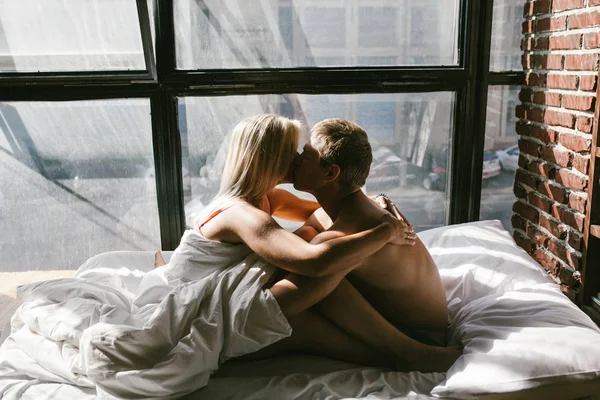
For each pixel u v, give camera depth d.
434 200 2.92
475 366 1.58
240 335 1.62
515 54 2.72
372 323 1.73
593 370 1.55
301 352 1.84
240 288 1.67
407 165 2.85
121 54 2.56
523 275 2.12
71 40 2.51
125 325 1.61
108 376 1.51
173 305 1.64
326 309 1.74
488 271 2.16
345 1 2.57
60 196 2.81
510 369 1.54
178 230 2.82
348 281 1.76
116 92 2.58
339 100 2.71
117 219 2.87
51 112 2.63
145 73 2.59
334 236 1.70
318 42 2.63
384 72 2.64
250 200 1.83
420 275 1.82
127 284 2.15
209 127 2.72
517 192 2.83
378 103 2.73
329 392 1.60
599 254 2.23
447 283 2.16
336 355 1.79
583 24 2.19
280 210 2.18
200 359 1.57
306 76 2.62
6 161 2.71
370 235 1.64
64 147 2.71
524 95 2.70
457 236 2.42
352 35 2.63
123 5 2.44
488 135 2.80
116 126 2.69
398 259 1.76
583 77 2.20
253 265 1.73
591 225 2.20
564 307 1.84
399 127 2.77
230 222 1.73
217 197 1.86
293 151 1.82
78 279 1.92
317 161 1.75
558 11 2.37
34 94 2.55
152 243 2.93
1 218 2.81
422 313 1.88
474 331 1.78
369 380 1.68
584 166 2.22
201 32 2.57
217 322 1.62
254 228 1.68
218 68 2.63
